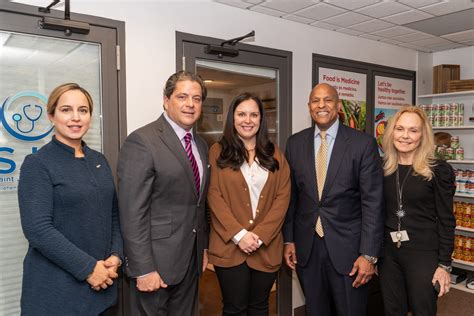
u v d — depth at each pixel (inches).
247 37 101.4
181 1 97.1
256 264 78.6
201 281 120.5
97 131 87.0
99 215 62.9
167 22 95.1
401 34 136.3
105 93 87.0
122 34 88.7
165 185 68.7
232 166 78.2
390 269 79.1
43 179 57.9
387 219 79.7
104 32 86.3
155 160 67.5
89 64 85.4
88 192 61.2
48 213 57.3
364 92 141.3
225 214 76.7
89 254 61.9
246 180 79.4
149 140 68.2
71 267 57.9
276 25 115.6
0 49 75.6
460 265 150.7
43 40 80.0
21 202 57.9
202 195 75.0
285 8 108.3
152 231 68.9
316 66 126.3
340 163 82.5
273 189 80.8
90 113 65.2
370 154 81.4
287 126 119.1
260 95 114.3
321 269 85.4
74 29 80.5
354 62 137.2
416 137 74.7
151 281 66.7
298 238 88.0
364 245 79.0
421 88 162.7
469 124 155.1
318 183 85.3
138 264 65.5
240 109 78.5
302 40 122.3
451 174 73.7
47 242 56.2
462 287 142.0
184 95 69.4
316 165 86.6
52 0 79.9
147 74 92.7
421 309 74.1
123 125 89.7
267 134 82.9
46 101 81.0
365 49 140.9
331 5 106.4
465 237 143.9
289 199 82.8
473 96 154.6
